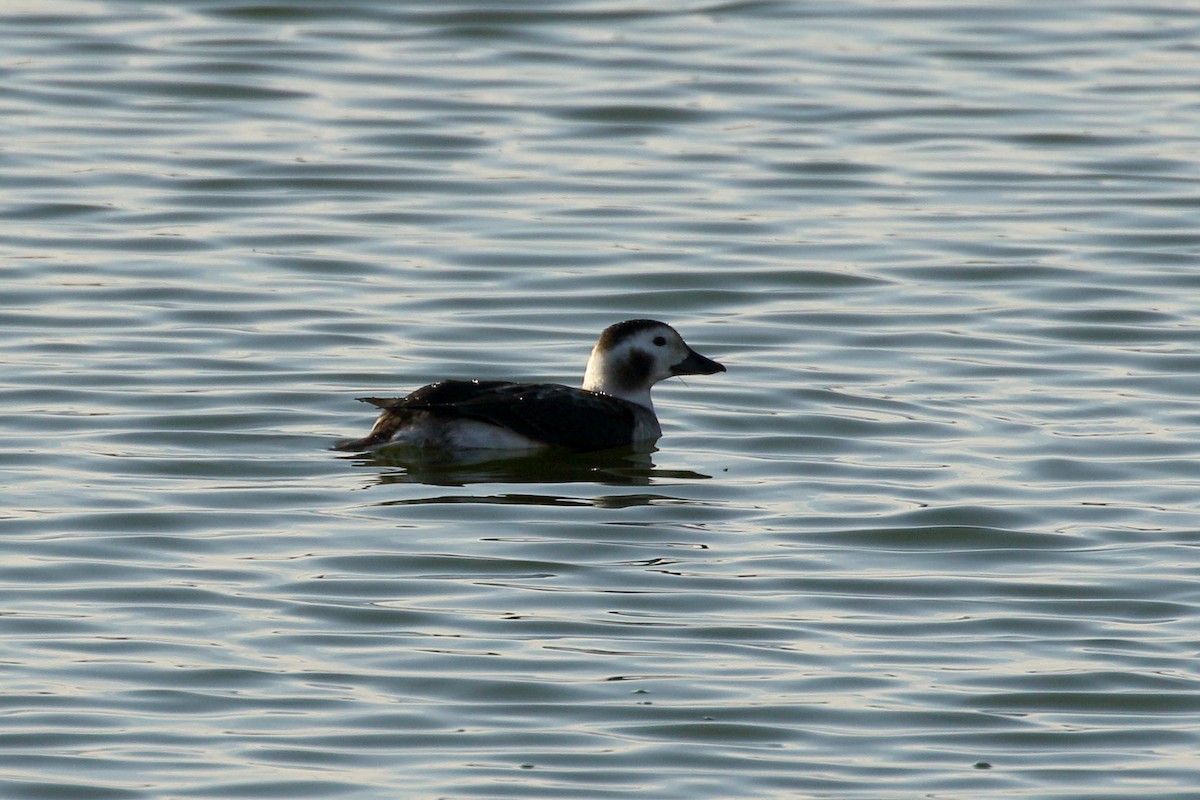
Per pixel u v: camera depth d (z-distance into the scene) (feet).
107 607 42.34
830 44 99.14
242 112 88.22
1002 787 35.19
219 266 70.03
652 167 82.48
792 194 79.46
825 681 39.37
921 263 71.61
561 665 39.88
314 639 40.93
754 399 58.54
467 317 65.67
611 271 70.49
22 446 52.60
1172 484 51.24
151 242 72.33
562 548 46.44
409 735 36.83
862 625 42.22
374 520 48.08
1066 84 93.71
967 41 100.01
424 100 89.86
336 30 99.76
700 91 91.81
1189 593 43.91
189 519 47.73
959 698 38.63
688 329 65.26
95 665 39.40
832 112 89.40
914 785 35.22
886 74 94.53
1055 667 40.09
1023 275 70.44
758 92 91.86
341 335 63.31
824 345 63.72
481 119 87.66
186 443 53.42
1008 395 58.75
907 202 78.64
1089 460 53.16
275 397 57.36
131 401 56.59
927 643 41.29
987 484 51.24
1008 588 44.32
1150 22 103.71
